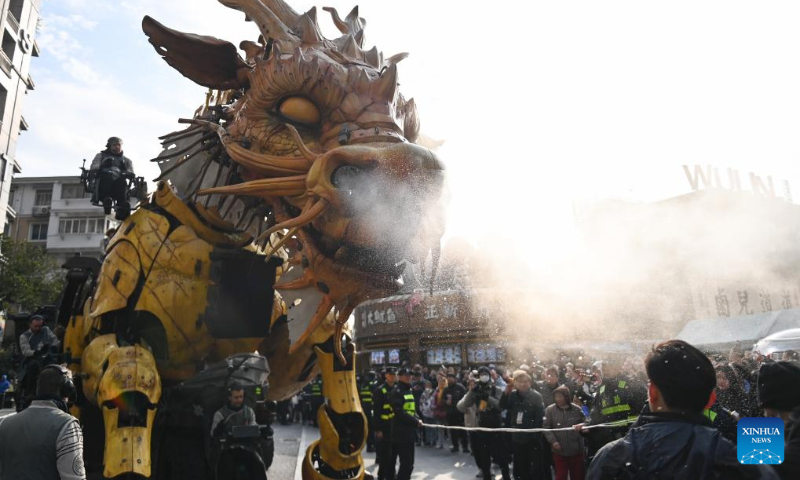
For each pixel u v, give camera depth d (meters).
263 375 3.50
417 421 6.72
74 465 2.44
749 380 4.68
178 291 3.08
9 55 25.31
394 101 3.00
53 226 39.31
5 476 2.38
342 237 2.67
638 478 1.39
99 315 3.12
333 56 3.04
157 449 3.24
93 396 2.98
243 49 3.28
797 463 1.56
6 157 25.09
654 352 1.60
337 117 2.88
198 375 3.37
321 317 2.90
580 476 5.54
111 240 3.45
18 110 26.11
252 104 3.02
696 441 1.40
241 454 3.46
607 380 5.32
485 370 7.23
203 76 3.24
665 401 1.52
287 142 2.91
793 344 7.00
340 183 2.66
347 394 3.47
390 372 7.18
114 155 4.19
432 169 2.66
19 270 22.08
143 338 3.13
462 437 10.06
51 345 3.70
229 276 3.13
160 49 3.17
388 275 2.88
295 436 12.46
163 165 3.70
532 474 6.05
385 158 2.60
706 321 11.16
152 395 2.86
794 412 1.90
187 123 3.41
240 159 2.99
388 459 6.99
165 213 3.30
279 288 2.99
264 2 3.29
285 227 2.67
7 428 2.46
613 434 5.16
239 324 3.15
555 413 5.67
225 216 3.37
